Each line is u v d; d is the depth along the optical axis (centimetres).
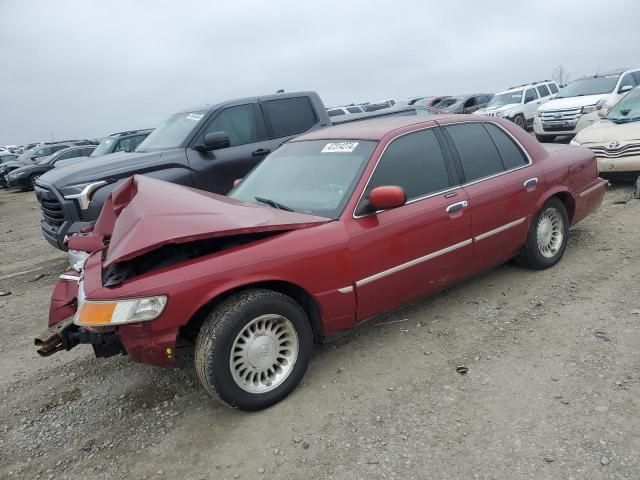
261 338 320
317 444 291
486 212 426
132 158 676
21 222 1327
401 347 387
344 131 435
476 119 460
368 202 359
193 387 367
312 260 331
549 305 428
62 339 326
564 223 507
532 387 321
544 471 253
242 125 752
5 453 316
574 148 542
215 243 329
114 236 317
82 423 340
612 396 303
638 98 893
